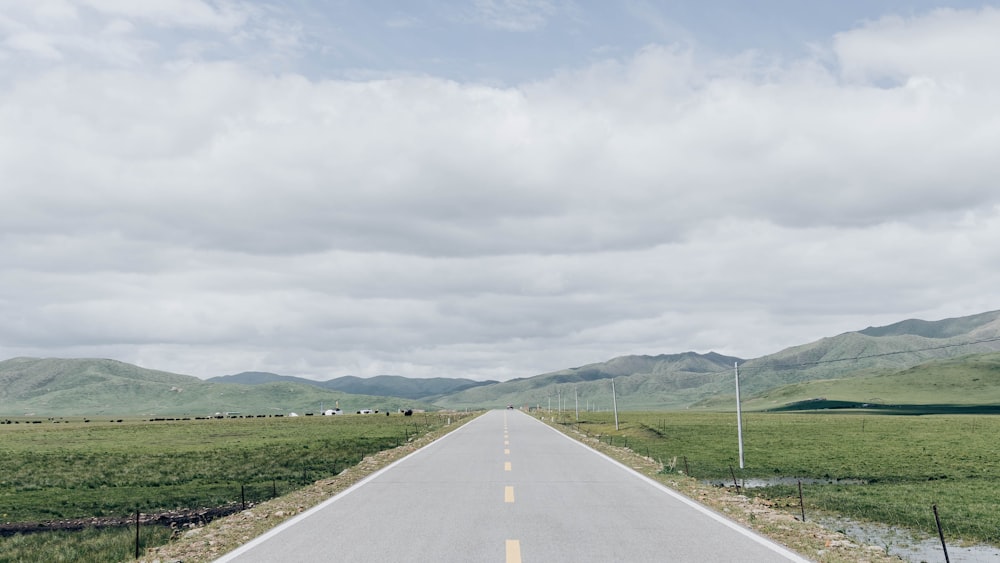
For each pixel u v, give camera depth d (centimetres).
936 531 1889
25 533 2145
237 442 6081
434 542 1211
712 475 3366
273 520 1484
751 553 1132
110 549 1719
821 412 17812
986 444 5622
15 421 15838
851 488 2889
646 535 1280
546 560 1070
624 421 9944
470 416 12569
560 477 2320
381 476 2366
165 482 3294
